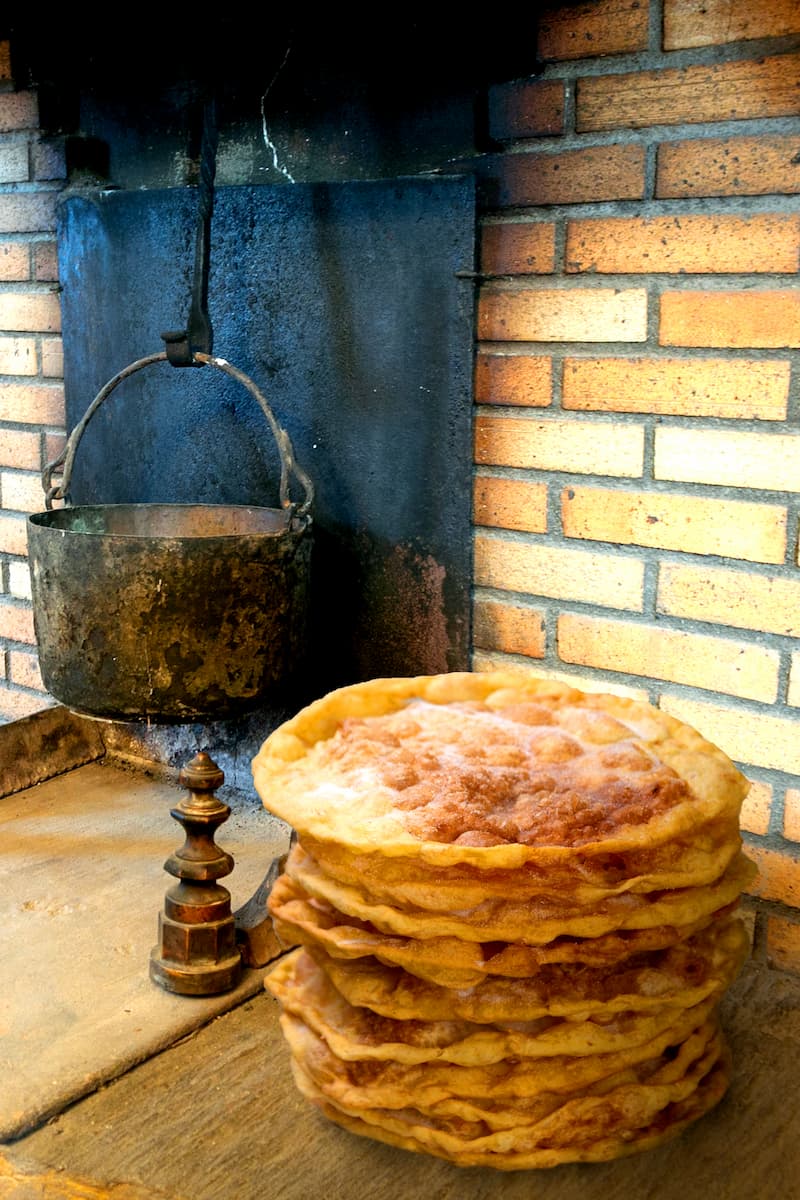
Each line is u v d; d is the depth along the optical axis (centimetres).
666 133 162
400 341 181
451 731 147
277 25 185
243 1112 143
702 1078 141
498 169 173
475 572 183
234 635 173
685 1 159
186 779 158
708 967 135
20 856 187
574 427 173
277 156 189
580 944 130
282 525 192
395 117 179
